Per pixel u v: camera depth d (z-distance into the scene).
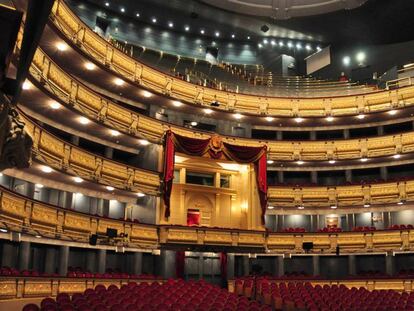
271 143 30.03
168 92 27.77
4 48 4.08
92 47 23.05
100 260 21.48
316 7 33.22
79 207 22.55
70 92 20.12
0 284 12.77
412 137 28.23
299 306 17.22
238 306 14.91
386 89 30.80
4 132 4.97
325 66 37.31
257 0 33.47
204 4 33.44
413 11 31.73
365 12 32.78
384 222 27.97
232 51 39.44
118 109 23.50
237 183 29.03
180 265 25.11
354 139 29.86
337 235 26.48
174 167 26.98
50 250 20.08
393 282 22.73
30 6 2.98
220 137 28.28
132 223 22.14
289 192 28.97
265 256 28.27
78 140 22.56
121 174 22.67
